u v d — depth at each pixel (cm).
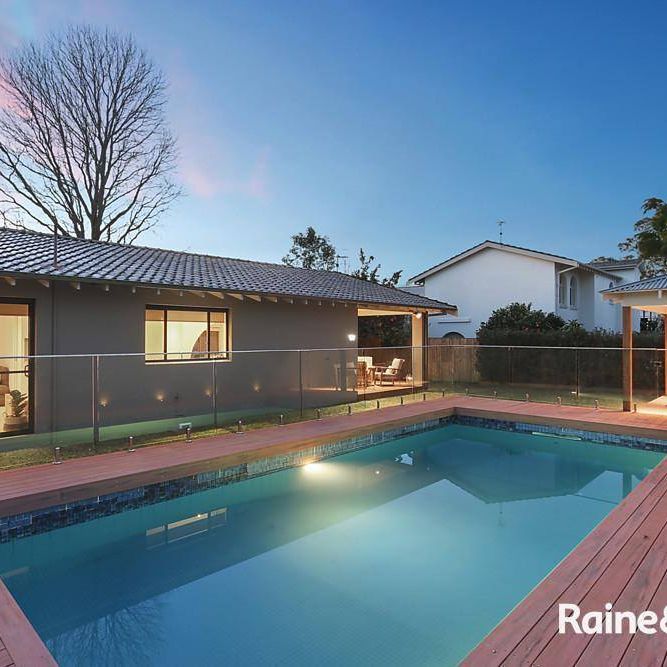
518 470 828
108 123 2278
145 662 344
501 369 1584
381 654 348
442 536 552
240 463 712
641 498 518
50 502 537
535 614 303
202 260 1327
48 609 416
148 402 944
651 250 2033
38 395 817
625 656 264
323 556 504
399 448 980
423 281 2355
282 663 338
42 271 783
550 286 1961
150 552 523
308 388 1104
